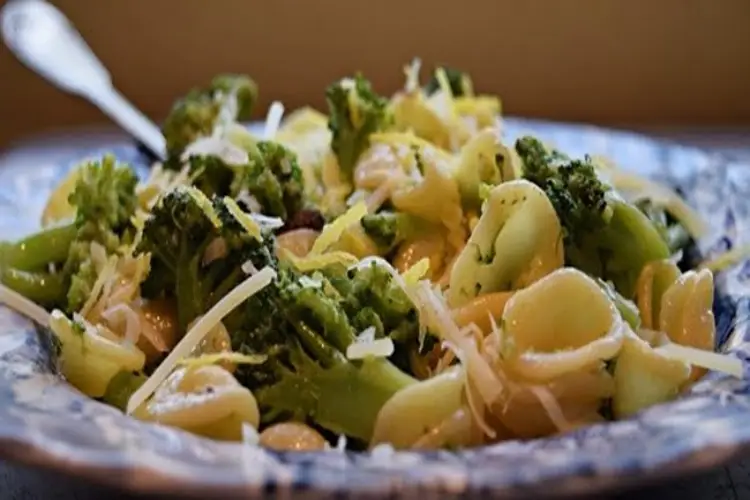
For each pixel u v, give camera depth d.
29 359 0.30
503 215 0.31
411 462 0.25
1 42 0.64
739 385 0.28
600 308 0.29
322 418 0.29
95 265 0.33
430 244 0.33
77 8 0.62
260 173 0.34
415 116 0.38
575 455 0.25
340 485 0.24
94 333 0.31
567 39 0.62
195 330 0.30
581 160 0.33
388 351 0.29
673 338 0.31
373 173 0.35
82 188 0.34
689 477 0.27
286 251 0.32
